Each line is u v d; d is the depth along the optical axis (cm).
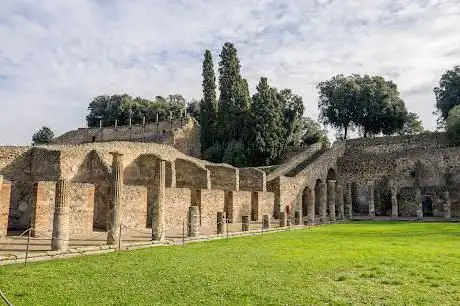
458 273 1205
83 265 1370
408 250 1712
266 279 1145
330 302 915
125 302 918
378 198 5825
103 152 3375
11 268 1307
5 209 2177
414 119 7744
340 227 3300
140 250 1775
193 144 6844
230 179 4334
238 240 2230
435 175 5553
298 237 2391
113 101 9169
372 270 1270
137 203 2816
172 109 9012
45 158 3125
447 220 4300
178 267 1334
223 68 6731
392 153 5928
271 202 4403
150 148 3972
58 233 1648
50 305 893
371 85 7081
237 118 6425
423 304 895
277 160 6322
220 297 957
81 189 2586
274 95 6319
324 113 7631
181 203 3108
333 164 6031
